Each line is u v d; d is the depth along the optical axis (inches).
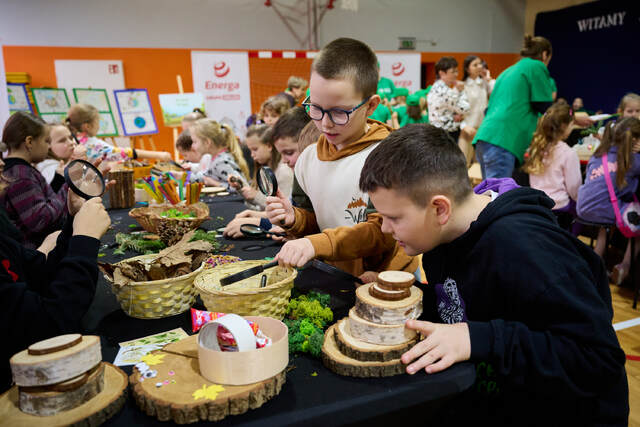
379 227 44.2
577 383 30.2
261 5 295.3
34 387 24.7
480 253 33.9
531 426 36.5
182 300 39.4
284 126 70.4
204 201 98.0
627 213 110.5
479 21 352.2
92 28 264.8
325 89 44.4
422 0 333.1
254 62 300.5
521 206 33.9
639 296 114.8
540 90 129.3
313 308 36.9
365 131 51.0
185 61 285.3
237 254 55.8
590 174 117.2
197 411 24.6
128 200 90.0
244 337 27.5
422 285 43.3
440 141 32.7
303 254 38.8
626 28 295.3
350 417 26.0
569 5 328.5
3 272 32.1
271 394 26.6
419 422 31.8
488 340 30.2
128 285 36.8
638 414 69.9
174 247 42.9
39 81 259.9
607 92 315.0
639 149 108.5
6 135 80.0
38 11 253.6
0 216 47.7
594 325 29.1
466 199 34.6
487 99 214.7
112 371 29.1
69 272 33.7
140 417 25.6
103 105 242.5
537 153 125.0
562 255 31.1
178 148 150.9
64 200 84.2
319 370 30.1
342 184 49.4
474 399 38.7
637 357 86.6
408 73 294.0
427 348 29.7
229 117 265.4
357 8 316.5
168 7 277.0
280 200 49.3
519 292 31.4
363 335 30.6
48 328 31.6
